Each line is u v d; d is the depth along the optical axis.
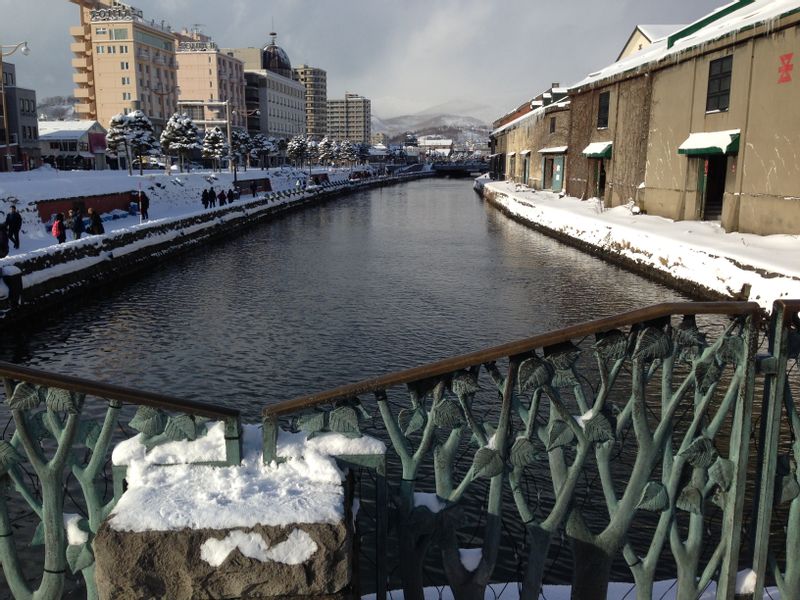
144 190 50.38
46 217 34.47
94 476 2.52
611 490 2.59
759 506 2.54
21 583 2.61
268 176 87.50
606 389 2.48
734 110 24.78
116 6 104.94
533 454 2.52
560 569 6.13
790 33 21.12
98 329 17.91
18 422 2.46
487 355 2.39
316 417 2.54
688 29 31.70
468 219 52.41
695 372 2.48
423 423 2.54
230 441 2.47
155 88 104.50
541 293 21.59
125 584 2.15
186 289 23.72
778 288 15.66
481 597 2.59
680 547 2.64
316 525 2.20
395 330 16.95
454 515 2.59
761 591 2.57
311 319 18.34
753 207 23.47
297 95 162.38
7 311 18.08
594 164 43.84
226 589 2.17
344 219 54.34
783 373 2.44
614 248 27.86
